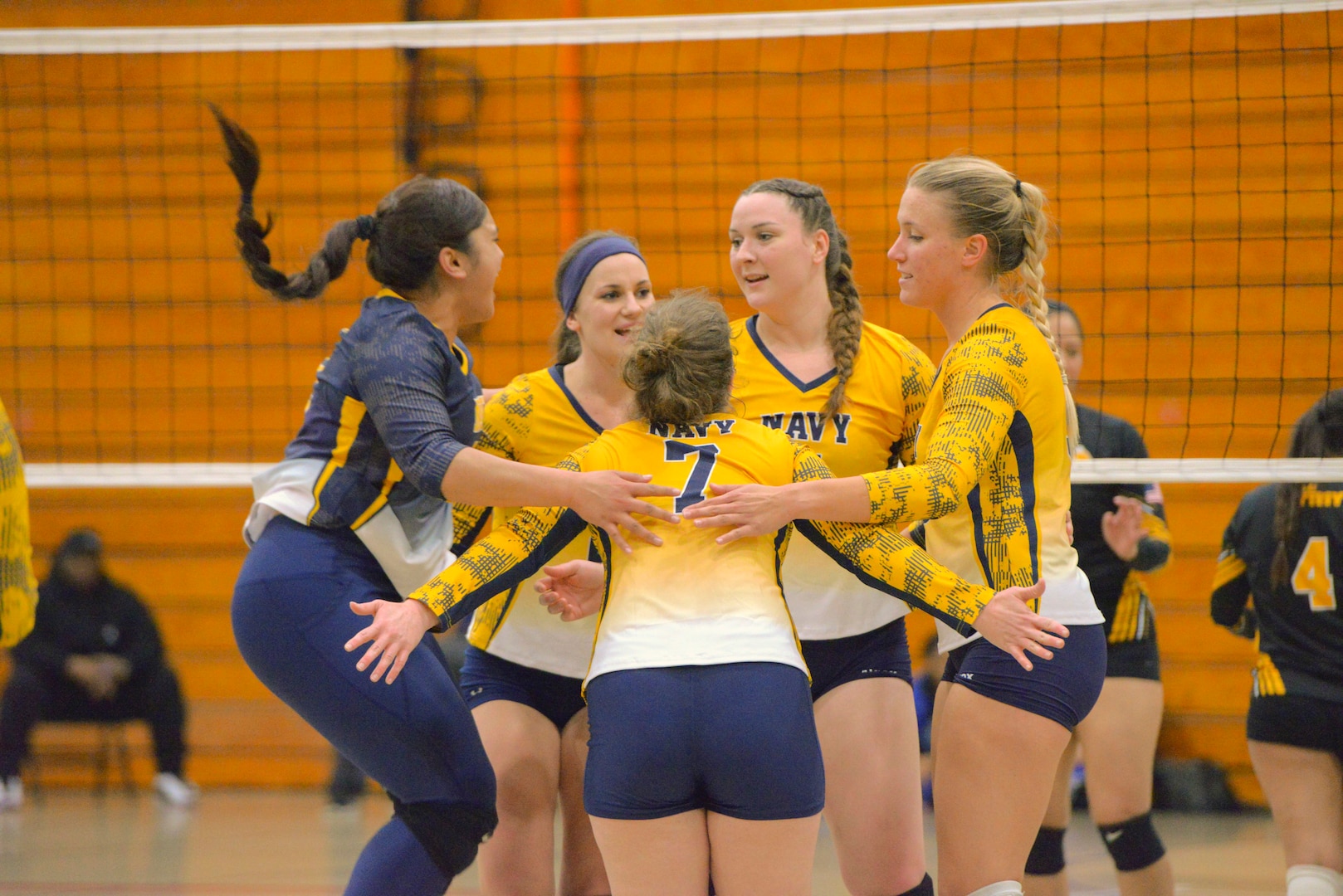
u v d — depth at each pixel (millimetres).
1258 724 8094
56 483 9922
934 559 6113
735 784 5078
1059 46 15219
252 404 17125
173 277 17250
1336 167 14680
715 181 15281
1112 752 8656
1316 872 7676
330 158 16844
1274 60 14844
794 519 5484
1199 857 12102
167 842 13383
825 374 6938
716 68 16344
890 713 6629
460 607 5484
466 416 6312
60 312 17406
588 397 7199
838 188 16000
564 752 7090
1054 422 5957
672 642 5219
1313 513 8055
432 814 5910
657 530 5477
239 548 17438
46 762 17375
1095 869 11633
